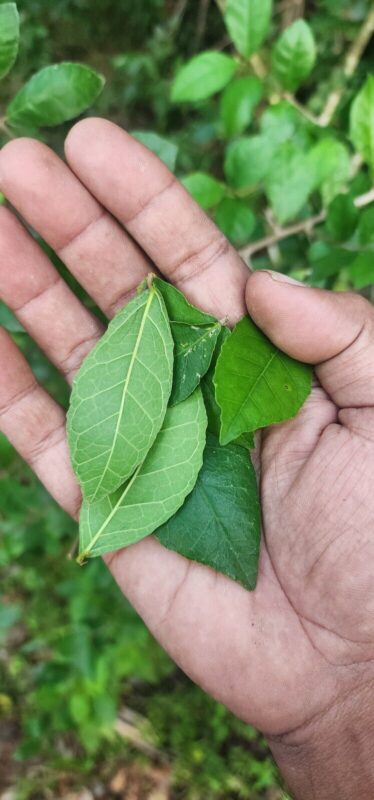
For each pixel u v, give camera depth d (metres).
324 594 0.14
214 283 0.16
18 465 0.24
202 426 0.14
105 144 0.15
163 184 0.15
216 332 0.14
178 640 0.15
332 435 0.15
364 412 0.15
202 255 0.15
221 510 0.14
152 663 0.25
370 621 0.14
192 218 0.15
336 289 0.19
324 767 0.15
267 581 0.15
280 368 0.14
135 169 0.15
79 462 0.14
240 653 0.15
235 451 0.15
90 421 0.14
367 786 0.15
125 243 0.16
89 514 0.14
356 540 0.14
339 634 0.14
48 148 0.15
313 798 0.15
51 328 0.16
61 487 0.17
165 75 0.28
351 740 0.15
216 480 0.15
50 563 0.27
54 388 0.21
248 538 0.14
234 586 0.15
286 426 0.15
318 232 0.18
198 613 0.15
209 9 0.28
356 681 0.14
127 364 0.14
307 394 0.14
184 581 0.15
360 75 0.23
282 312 0.14
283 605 0.15
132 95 0.28
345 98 0.20
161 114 0.27
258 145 0.16
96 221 0.15
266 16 0.16
